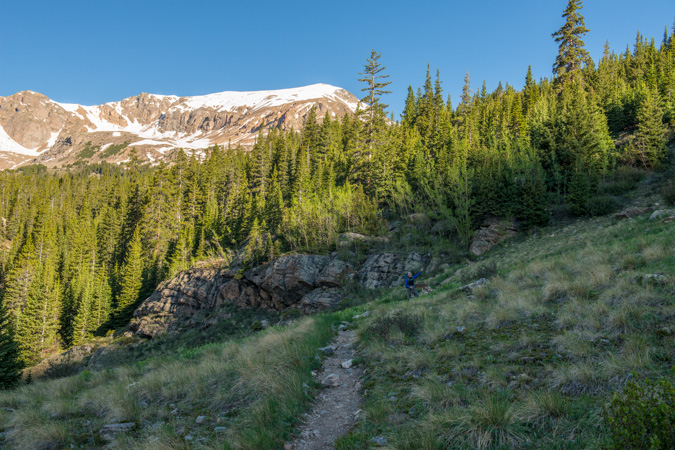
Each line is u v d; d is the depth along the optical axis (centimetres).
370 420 623
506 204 4072
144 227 7538
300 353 1032
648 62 8669
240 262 5288
